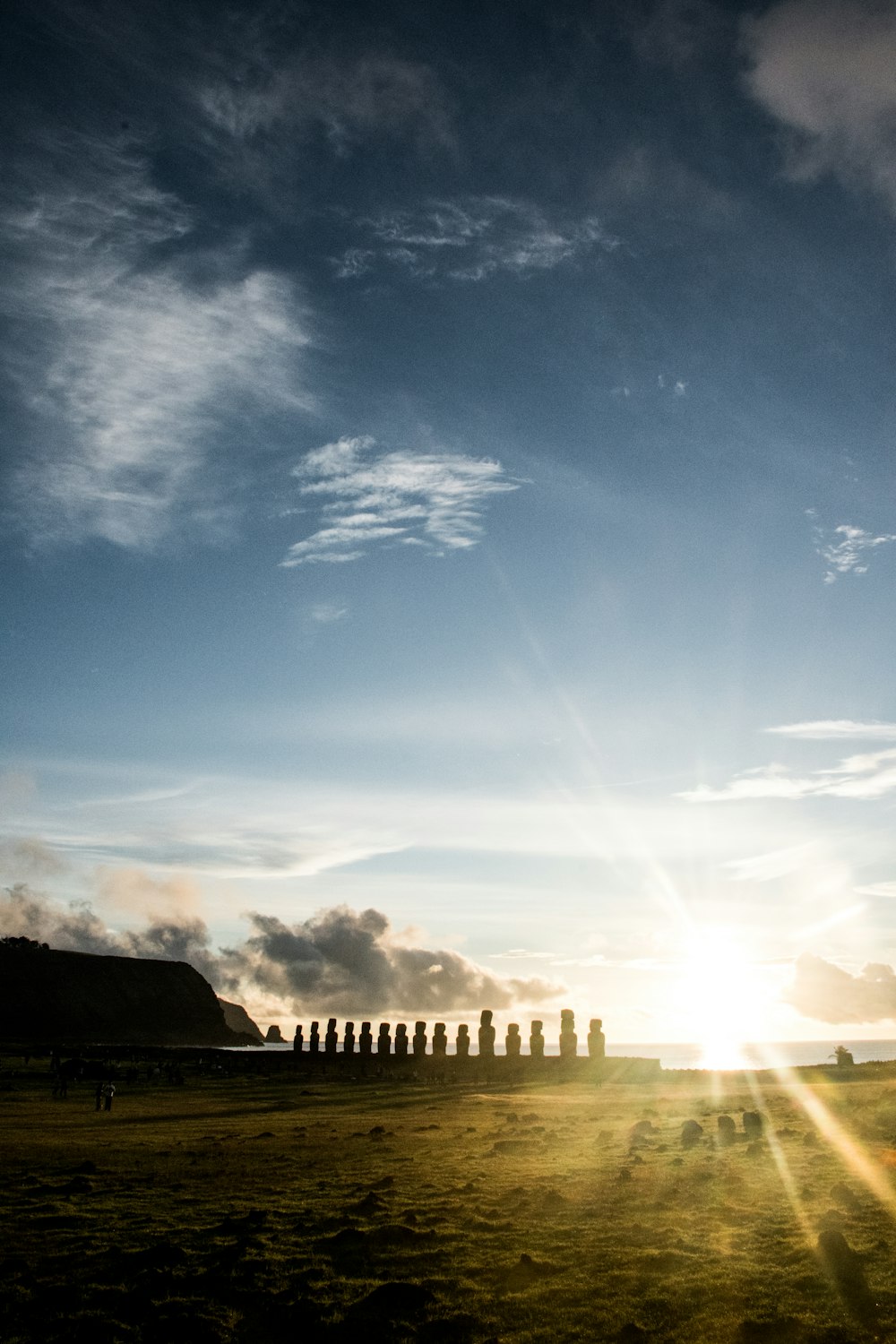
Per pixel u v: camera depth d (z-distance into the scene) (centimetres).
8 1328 2111
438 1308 2125
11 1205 3094
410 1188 3256
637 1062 9550
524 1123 5262
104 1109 6625
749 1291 2070
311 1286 2280
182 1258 2497
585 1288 2175
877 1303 1958
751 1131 4091
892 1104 4419
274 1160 3959
